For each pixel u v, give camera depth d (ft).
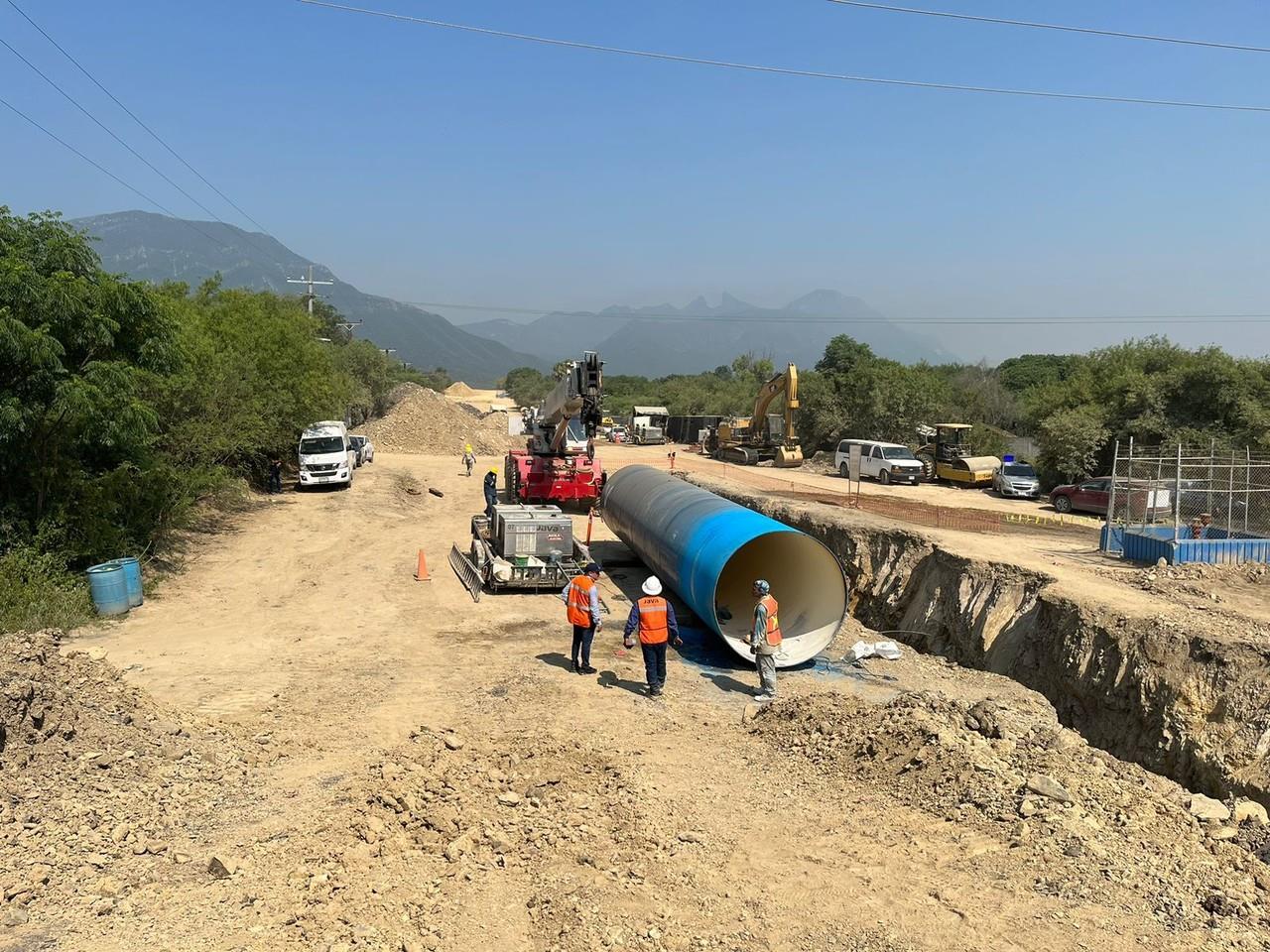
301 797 25.59
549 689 38.37
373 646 44.83
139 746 26.58
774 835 24.04
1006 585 51.29
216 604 52.49
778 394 149.79
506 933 18.44
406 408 184.85
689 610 54.08
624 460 163.12
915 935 18.79
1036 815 24.03
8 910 18.01
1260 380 103.09
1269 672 35.04
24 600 44.62
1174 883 21.35
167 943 17.11
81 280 49.85
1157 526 64.44
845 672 43.75
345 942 17.31
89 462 56.13
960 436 125.90
